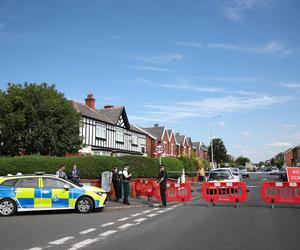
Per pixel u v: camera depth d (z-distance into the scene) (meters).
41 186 14.18
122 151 44.00
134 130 48.94
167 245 8.13
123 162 25.73
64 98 26.94
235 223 11.23
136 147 49.75
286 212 13.97
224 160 90.50
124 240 8.74
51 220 12.41
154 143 58.28
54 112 25.50
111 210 15.63
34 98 25.42
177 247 7.92
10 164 21.58
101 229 10.39
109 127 41.28
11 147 25.38
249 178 59.59
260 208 15.41
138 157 29.03
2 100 24.77
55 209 14.17
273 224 11.00
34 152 25.80
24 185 14.05
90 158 22.97
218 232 9.70
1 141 25.41
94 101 43.66
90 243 8.42
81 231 10.08
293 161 109.75
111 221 12.03
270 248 7.77
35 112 24.89
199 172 47.81
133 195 20.94
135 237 9.11
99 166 22.86
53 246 8.13
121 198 19.53
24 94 25.20
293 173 18.34
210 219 12.15
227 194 16.30
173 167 37.19
